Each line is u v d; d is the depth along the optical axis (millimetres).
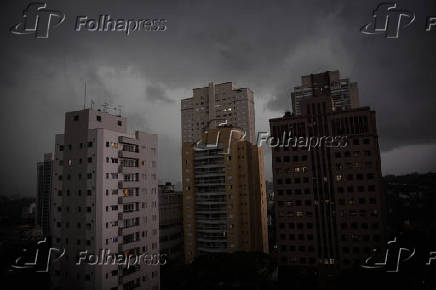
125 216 53688
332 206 76750
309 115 83812
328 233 75938
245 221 84312
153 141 64250
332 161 78438
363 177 74938
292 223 79500
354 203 74688
